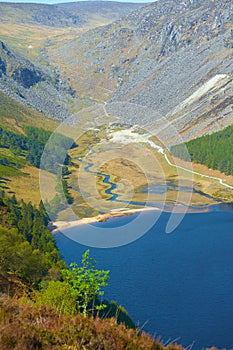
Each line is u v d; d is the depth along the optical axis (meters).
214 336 45.50
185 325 47.94
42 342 8.80
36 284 40.84
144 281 59.31
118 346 9.14
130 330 9.77
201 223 93.94
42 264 43.69
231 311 51.00
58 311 10.43
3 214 69.69
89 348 8.96
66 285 19.92
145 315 50.19
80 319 9.82
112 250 68.75
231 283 59.03
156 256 68.31
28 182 105.00
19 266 42.12
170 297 54.72
